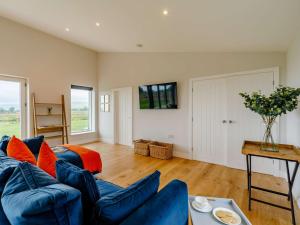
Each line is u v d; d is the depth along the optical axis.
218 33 2.68
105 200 0.85
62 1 2.82
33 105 4.18
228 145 3.35
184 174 2.98
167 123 4.19
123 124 5.22
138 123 4.79
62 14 3.27
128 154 4.22
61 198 0.73
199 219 1.22
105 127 5.62
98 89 5.78
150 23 2.83
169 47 3.77
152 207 0.92
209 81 3.55
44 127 4.24
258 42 2.70
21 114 4.09
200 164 3.49
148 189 1.04
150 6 2.37
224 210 1.29
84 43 4.94
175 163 3.55
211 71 3.53
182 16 2.42
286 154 1.84
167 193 1.08
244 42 2.79
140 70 4.67
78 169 1.03
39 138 2.87
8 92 3.92
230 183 2.64
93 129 5.76
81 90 5.45
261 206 2.05
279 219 1.83
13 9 3.34
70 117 5.07
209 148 3.59
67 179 1.02
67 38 4.68
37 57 4.29
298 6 1.76
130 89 4.93
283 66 2.82
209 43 3.12
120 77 5.14
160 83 4.25
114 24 3.18
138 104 4.76
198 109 3.70
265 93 2.96
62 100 4.76
